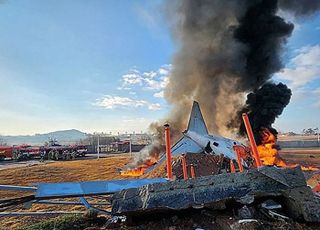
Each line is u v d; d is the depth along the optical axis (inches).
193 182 171.8
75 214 220.5
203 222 161.8
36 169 866.1
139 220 174.1
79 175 737.6
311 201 157.3
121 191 175.0
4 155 1486.2
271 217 159.9
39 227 201.2
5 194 506.9
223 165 401.7
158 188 170.2
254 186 166.2
